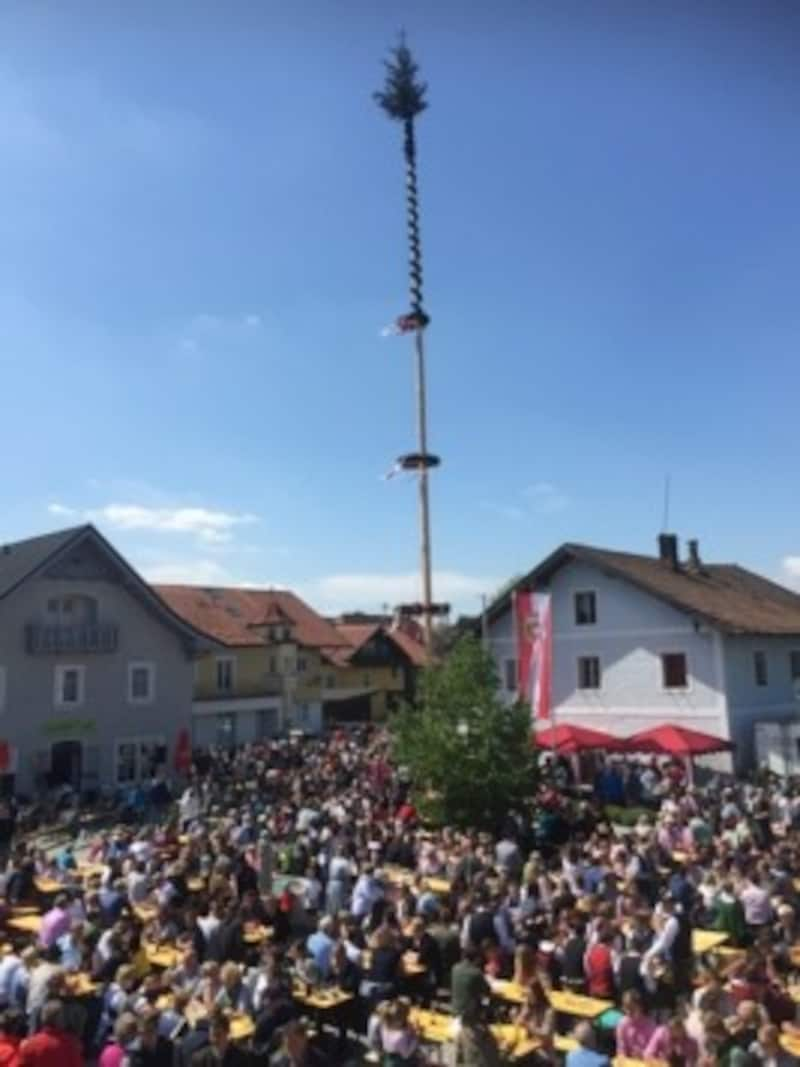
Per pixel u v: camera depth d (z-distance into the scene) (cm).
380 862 2086
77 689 4084
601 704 3975
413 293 2527
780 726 3562
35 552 4138
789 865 1747
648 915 1371
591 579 4059
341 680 6638
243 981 1186
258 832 2355
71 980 1212
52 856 2564
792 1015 1128
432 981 1360
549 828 2367
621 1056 1057
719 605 3944
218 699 5472
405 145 2569
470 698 2478
